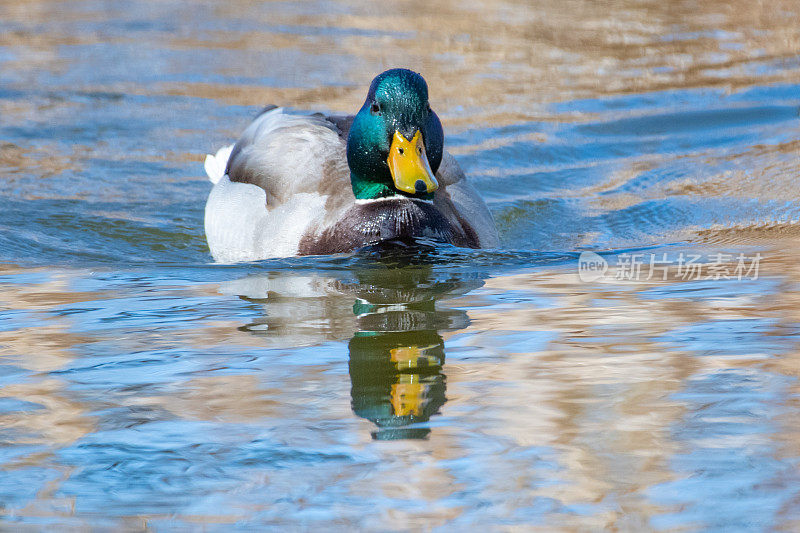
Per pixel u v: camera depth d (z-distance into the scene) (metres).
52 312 9.05
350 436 6.24
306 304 9.12
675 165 15.15
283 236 11.05
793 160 14.94
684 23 25.16
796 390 6.77
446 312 8.80
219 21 25.89
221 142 16.86
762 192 13.65
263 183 11.65
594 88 19.48
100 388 7.11
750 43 22.75
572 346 7.79
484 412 6.54
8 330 8.48
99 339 8.20
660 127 17.05
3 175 15.00
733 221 12.51
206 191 14.61
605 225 12.70
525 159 15.73
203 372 7.36
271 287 9.77
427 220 10.84
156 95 19.41
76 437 6.30
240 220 11.55
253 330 8.36
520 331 8.20
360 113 10.79
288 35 24.25
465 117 17.83
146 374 7.35
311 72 20.98
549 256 10.95
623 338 7.96
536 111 18.08
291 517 5.30
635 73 20.56
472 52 22.56
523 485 5.58
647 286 9.59
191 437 6.26
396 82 10.45
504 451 5.98
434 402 6.73
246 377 7.23
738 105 17.95
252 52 22.67
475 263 10.59
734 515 5.21
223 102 19.02
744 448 5.94
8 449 6.15
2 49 22.84
